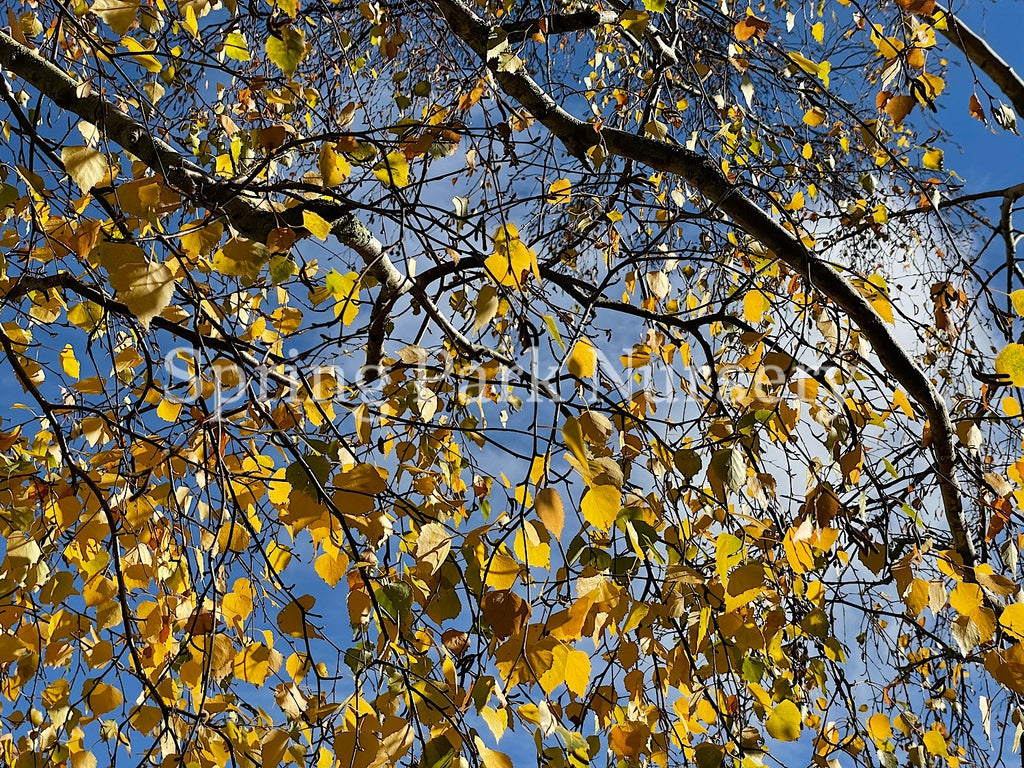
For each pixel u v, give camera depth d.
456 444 1.90
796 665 1.97
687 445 1.68
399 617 1.18
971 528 2.39
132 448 1.57
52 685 1.68
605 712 1.47
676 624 1.46
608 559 1.33
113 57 1.36
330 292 1.45
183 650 1.24
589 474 1.03
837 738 1.87
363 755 1.07
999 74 2.50
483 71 1.73
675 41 2.52
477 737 1.06
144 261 0.99
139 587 1.50
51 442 1.90
